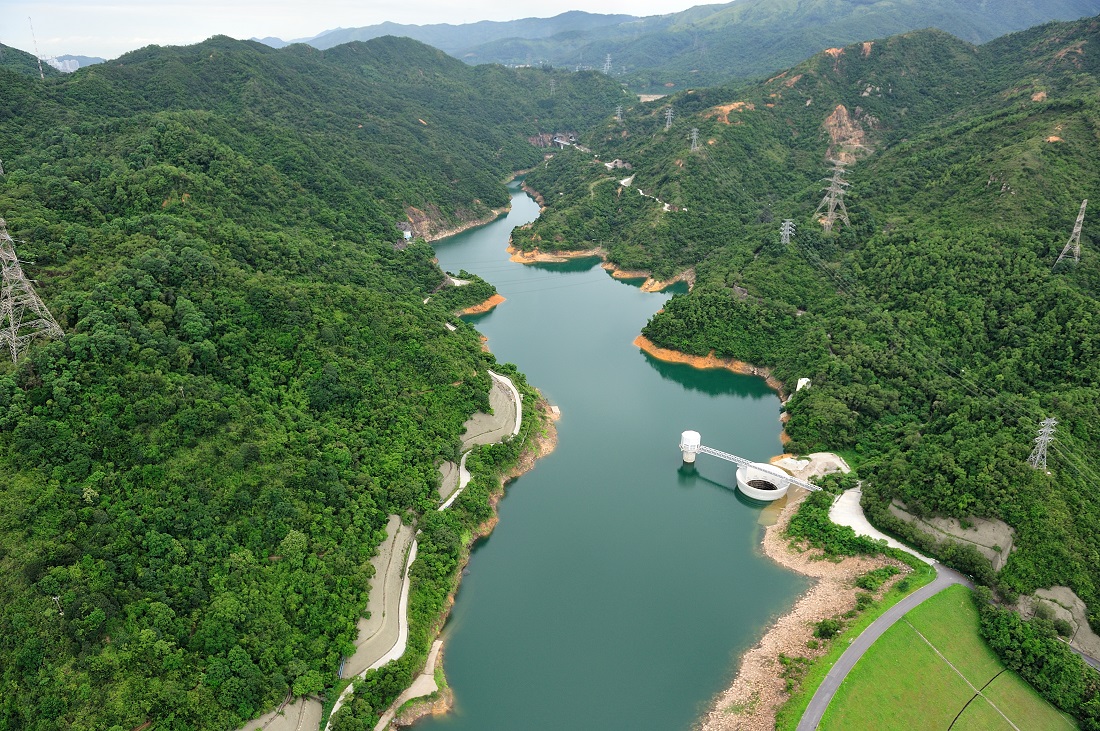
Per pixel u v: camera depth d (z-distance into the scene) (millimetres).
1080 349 126312
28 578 69875
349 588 88625
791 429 133750
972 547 94750
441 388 130500
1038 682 78938
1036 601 86438
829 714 75562
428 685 82125
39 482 77812
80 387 87750
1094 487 95375
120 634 71000
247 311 117875
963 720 76062
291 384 113938
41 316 92062
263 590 83688
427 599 91375
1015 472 96750
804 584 99812
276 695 75250
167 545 80938
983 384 129875
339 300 135500
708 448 126312
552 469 127688
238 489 91375
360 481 103562
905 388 135500
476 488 113000
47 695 65000
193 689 71500
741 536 111312
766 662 86188
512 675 85375
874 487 109438
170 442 89938
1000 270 147375
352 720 73062
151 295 107812
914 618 87438
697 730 78250
